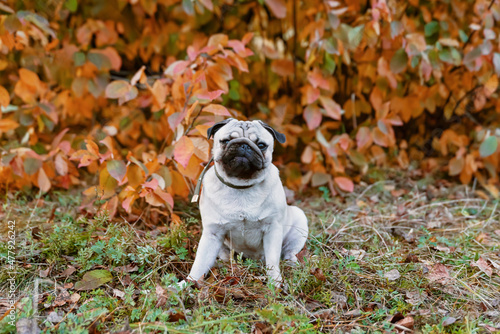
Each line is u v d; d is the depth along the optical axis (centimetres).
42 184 405
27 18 385
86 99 503
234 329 223
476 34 478
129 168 355
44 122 444
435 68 443
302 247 329
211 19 515
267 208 286
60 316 242
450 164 490
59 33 482
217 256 330
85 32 468
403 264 307
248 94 530
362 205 446
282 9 441
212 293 262
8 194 420
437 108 564
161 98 381
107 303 249
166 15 524
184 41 511
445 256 325
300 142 546
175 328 225
